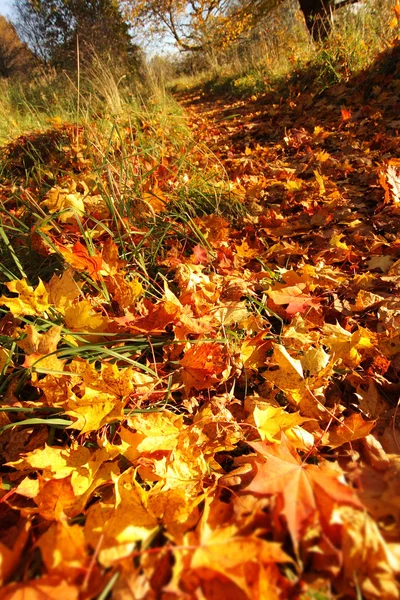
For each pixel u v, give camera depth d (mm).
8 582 401
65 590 372
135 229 1100
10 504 490
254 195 1556
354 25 3256
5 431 607
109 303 847
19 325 802
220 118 3648
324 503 409
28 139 2029
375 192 1431
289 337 757
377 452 541
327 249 1144
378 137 1888
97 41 5605
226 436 594
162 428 568
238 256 1137
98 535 434
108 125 2006
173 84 7727
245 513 453
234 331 814
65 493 479
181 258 1079
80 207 1104
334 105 2709
